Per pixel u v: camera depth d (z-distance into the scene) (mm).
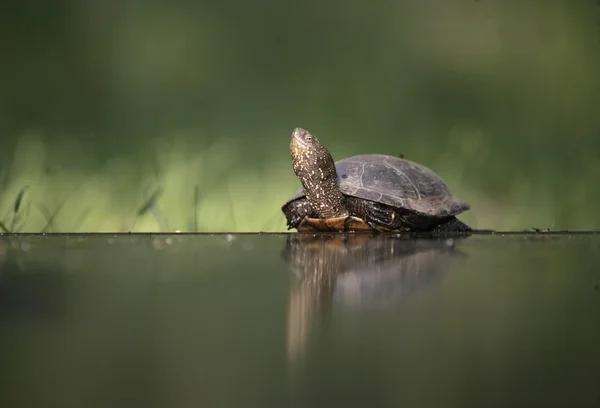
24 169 18734
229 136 23750
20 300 3357
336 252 5641
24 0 29438
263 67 29500
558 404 1917
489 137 23734
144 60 29219
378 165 10750
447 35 30594
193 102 27406
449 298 3400
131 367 2217
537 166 21219
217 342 2525
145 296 3475
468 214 18250
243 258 5203
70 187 17625
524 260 4965
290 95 28000
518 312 3084
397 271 4391
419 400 1930
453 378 2127
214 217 15680
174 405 1868
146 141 22828
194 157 19484
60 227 15266
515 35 30062
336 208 10367
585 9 29719
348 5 30891
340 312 3045
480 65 29359
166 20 30484
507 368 2227
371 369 2207
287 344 2506
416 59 29766
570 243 6508
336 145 23125
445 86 28625
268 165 20438
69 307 3184
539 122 25422
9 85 27547
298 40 30391
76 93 27625
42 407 1841
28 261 4934
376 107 27125
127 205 16469
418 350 2428
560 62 28859
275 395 1947
